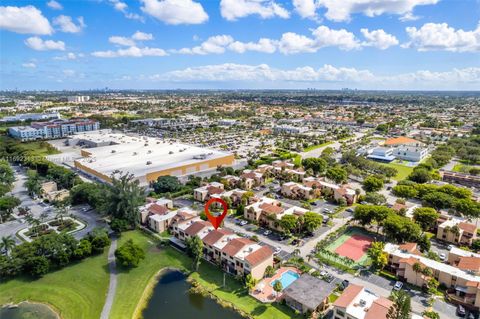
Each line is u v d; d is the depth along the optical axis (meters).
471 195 136.50
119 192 114.38
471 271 82.81
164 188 148.88
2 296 79.88
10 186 156.50
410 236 99.19
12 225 118.19
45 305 77.69
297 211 121.00
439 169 197.88
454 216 124.94
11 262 84.81
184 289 83.88
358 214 113.50
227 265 90.38
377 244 93.56
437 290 81.75
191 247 93.81
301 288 78.00
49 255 91.12
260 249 89.56
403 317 59.44
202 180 164.12
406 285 83.62
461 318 71.94
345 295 72.81
